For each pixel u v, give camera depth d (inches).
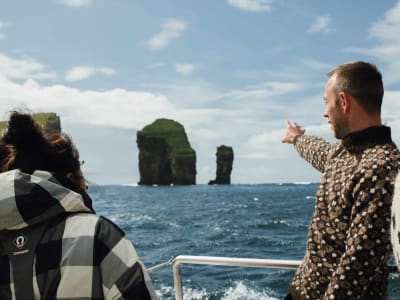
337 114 79.0
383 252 67.3
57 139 57.1
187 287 475.2
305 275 80.6
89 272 49.5
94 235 51.1
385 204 67.3
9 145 55.4
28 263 50.0
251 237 1066.7
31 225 51.4
